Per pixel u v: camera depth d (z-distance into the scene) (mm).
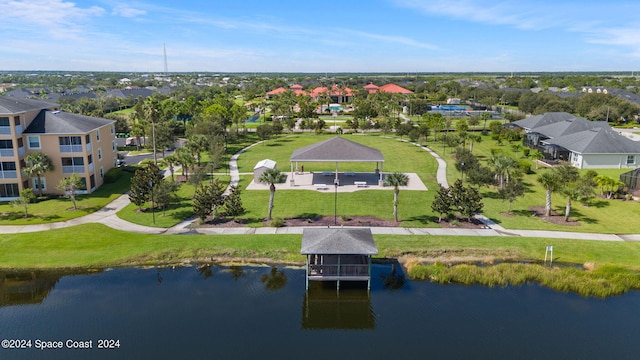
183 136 101625
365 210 47375
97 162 57500
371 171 65250
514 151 78625
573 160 68750
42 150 52625
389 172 64375
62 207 48562
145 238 39938
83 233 40812
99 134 58500
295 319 28484
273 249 37781
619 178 57250
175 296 31125
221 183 58719
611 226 43188
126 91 199125
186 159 59000
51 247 38156
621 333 27000
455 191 43531
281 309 29609
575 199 44344
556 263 36281
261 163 60719
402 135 97188
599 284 32062
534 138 84188
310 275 32156
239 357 24406
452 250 37906
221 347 25281
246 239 39469
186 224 43531
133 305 29859
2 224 43031
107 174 59906
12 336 26266
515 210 47969
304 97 144500
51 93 197000
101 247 38375
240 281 33438
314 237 32938
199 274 34562
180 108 114438
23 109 52250
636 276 33031
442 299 31031
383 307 29984
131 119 107250
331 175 62500
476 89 198000
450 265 36031
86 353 24469
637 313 29250
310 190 54750
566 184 46812
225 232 41156
